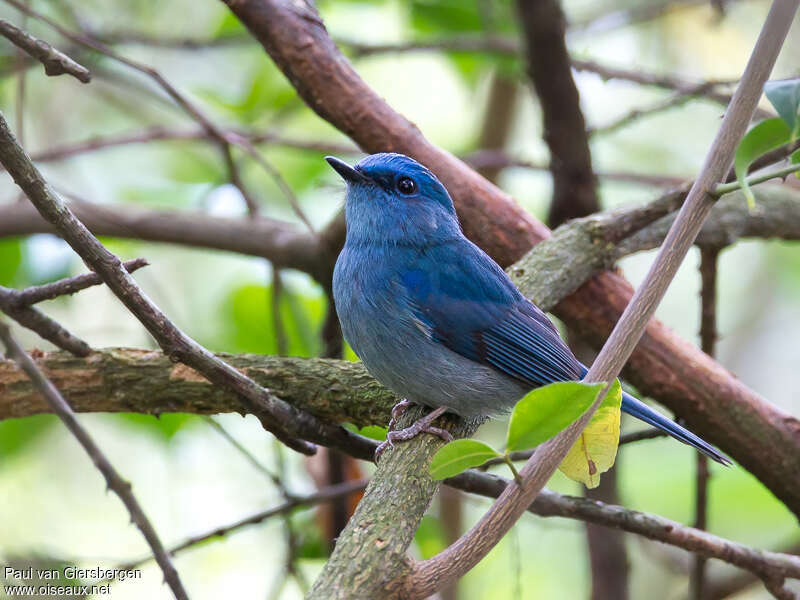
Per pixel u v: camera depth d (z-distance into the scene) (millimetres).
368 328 8383
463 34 12414
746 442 9078
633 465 14141
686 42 15875
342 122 9398
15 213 11383
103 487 13086
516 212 9594
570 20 13688
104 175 14164
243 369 8016
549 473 5590
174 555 8734
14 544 12406
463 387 8328
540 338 8641
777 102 5836
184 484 13148
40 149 14180
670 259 5914
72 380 7789
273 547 13109
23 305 7082
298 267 11539
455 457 5137
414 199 8781
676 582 13844
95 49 9188
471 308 8469
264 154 13961
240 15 9250
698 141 16172
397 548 5945
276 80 13188
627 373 9164
